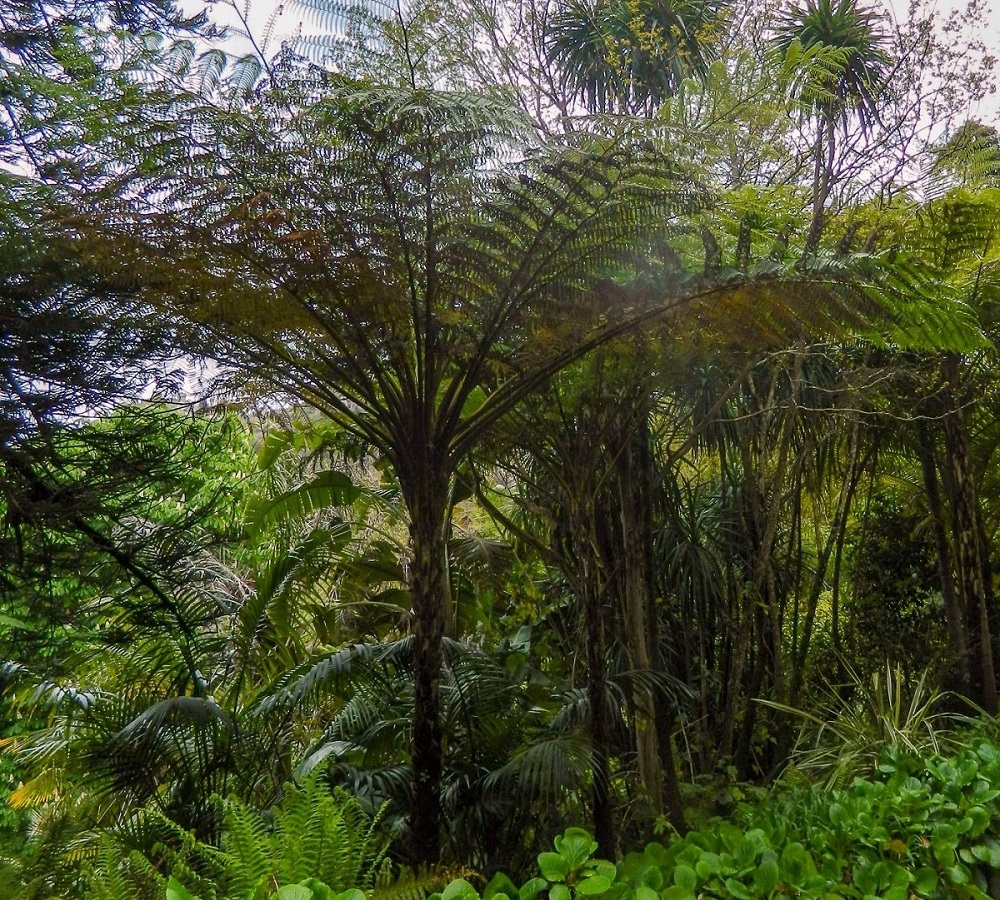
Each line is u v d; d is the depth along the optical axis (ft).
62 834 9.39
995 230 14.94
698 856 7.77
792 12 19.12
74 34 11.80
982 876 8.29
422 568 10.66
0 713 19.29
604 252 10.75
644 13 17.81
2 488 10.89
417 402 10.74
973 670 16.24
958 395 15.92
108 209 9.95
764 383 16.22
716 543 17.60
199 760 12.47
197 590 14.96
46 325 11.18
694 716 17.21
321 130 9.85
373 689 13.60
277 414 14.93
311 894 6.00
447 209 9.89
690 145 10.43
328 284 9.88
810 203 17.35
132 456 12.61
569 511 12.64
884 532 20.61
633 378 12.37
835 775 12.91
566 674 17.69
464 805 12.03
